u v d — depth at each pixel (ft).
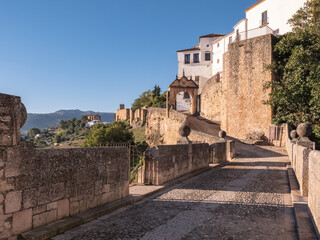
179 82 151.23
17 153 14.34
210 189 29.07
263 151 72.95
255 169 45.19
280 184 31.50
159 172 30.35
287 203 22.79
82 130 591.78
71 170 17.97
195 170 41.19
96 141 151.43
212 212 20.35
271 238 15.16
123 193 23.68
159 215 19.65
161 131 126.93
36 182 15.39
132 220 18.47
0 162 13.52
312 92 66.90
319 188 13.97
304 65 71.87
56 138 504.02
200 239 15.10
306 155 23.36
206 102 153.17
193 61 189.16
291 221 17.99
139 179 31.63
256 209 21.07
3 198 13.60
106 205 20.98
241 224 17.56
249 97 95.76
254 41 95.09
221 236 15.52
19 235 14.30
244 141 89.92
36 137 650.43
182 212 20.40
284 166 48.24
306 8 81.61
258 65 93.66
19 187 14.39
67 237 15.23
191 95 152.25
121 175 23.48
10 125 14.06
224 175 38.96
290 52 86.22
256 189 28.73
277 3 111.34
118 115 361.92
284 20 108.27
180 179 33.94
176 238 15.23
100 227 16.99
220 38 169.68
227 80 102.94
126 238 15.23
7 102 13.97
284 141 81.46
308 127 41.91
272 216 19.20
